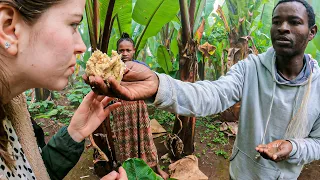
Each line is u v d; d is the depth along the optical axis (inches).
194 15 95.6
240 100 48.5
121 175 29.9
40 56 19.4
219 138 136.9
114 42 133.2
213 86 42.6
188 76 98.0
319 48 118.6
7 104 24.5
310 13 39.8
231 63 137.3
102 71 28.0
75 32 21.8
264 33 169.9
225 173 109.0
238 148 50.6
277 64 44.2
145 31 108.8
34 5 17.7
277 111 44.2
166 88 33.7
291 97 43.0
